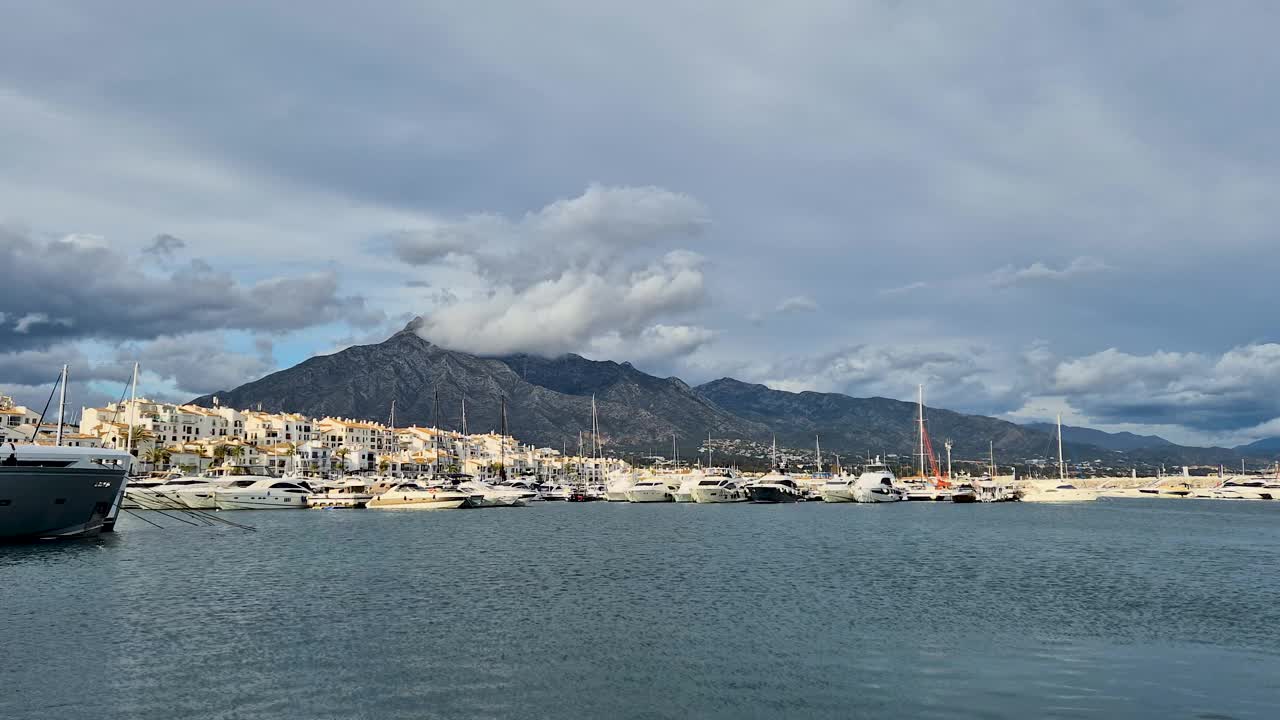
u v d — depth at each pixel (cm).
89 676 2867
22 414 18975
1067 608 4181
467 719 2466
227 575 5272
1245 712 2520
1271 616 3984
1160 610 4131
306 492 13412
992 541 8050
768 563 6066
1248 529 10244
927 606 4225
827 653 3231
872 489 17662
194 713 2502
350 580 5097
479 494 14862
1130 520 12075
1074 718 2467
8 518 6525
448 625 3725
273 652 3206
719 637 3503
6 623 3716
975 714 2505
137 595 4475
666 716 2494
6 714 2488
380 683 2816
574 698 2664
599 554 6675
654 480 19025
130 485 12356
